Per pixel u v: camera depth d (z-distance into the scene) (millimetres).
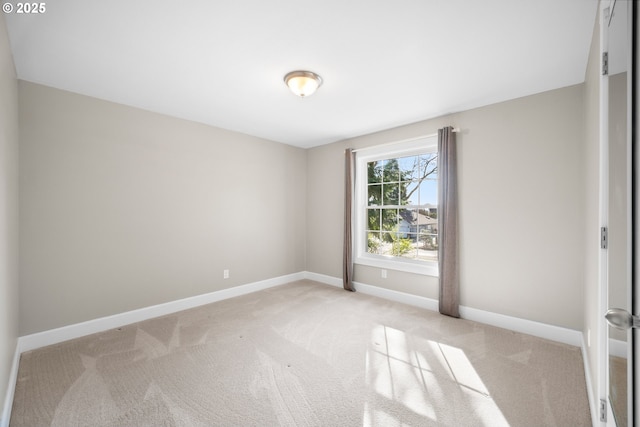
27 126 2420
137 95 2760
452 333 2744
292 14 1646
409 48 1986
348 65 2213
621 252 1048
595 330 1634
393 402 1765
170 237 3324
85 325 2699
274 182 4473
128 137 3002
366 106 3041
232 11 1620
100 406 1709
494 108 2955
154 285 3189
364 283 4129
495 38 1871
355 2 1551
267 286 4355
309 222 4926
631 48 869
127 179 2994
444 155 3213
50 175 2537
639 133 833
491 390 1881
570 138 2533
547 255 2650
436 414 1663
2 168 1681
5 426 1551
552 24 1726
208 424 1576
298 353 2359
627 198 892
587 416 1639
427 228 3604
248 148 4117
